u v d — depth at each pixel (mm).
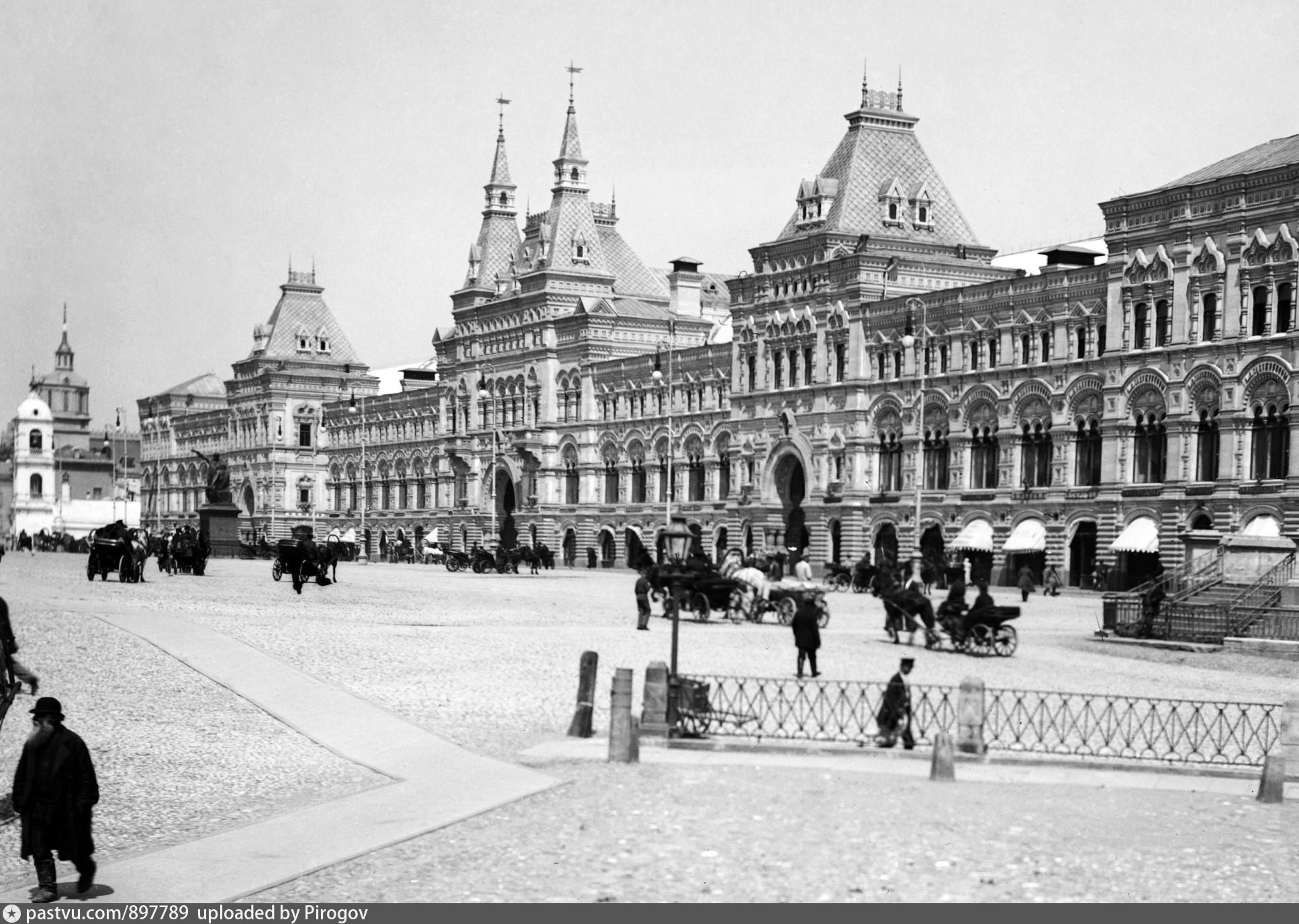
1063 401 100812
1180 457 91812
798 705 41062
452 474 184375
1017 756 35188
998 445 106250
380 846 26750
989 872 24844
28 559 136875
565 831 27469
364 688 43000
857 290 118812
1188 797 31547
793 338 125938
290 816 29109
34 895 24141
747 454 130750
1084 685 46688
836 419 119875
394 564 158875
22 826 24469
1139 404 95188
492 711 40250
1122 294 96312
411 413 194875
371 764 33812
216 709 39562
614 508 150375
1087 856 25984
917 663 50844
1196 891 24094
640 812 28828
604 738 36906
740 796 30281
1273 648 57250
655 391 146000
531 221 170625
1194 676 50312
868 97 128375
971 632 54500
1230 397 88938
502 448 170625
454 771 32875
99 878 25344
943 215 126812
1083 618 73875
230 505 145750
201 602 67562
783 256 127125
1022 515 103312
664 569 66188
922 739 36531
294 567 79312
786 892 23641
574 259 164875
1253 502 87062
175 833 28531
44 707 24484
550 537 159250
